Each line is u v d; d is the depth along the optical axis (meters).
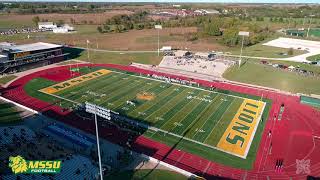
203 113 77.25
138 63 127.44
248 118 75.12
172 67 121.38
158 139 64.19
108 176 51.22
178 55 138.12
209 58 133.62
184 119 73.56
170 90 94.06
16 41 170.12
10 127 67.50
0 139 61.53
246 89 96.62
